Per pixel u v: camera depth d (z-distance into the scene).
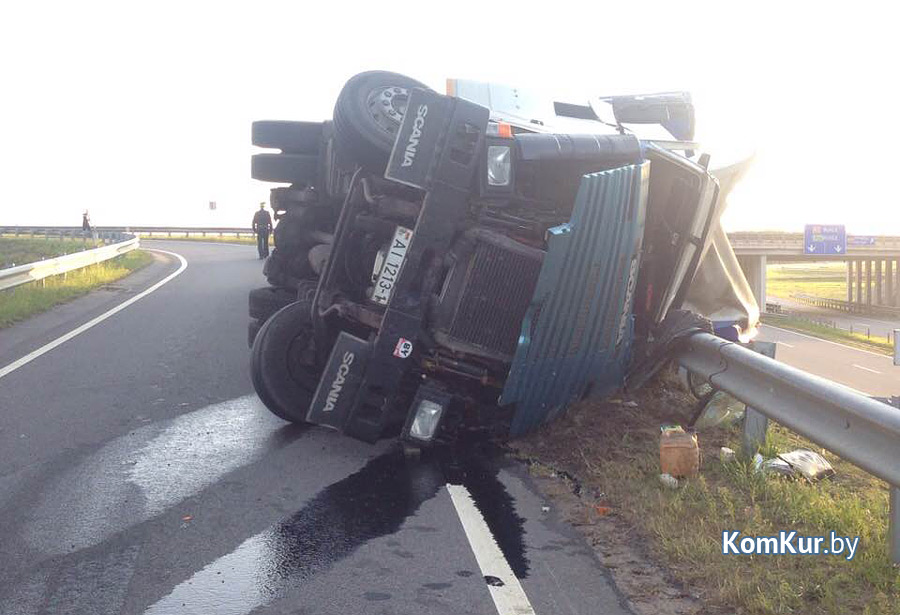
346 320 7.49
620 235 7.07
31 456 6.79
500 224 6.92
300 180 10.21
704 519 5.42
